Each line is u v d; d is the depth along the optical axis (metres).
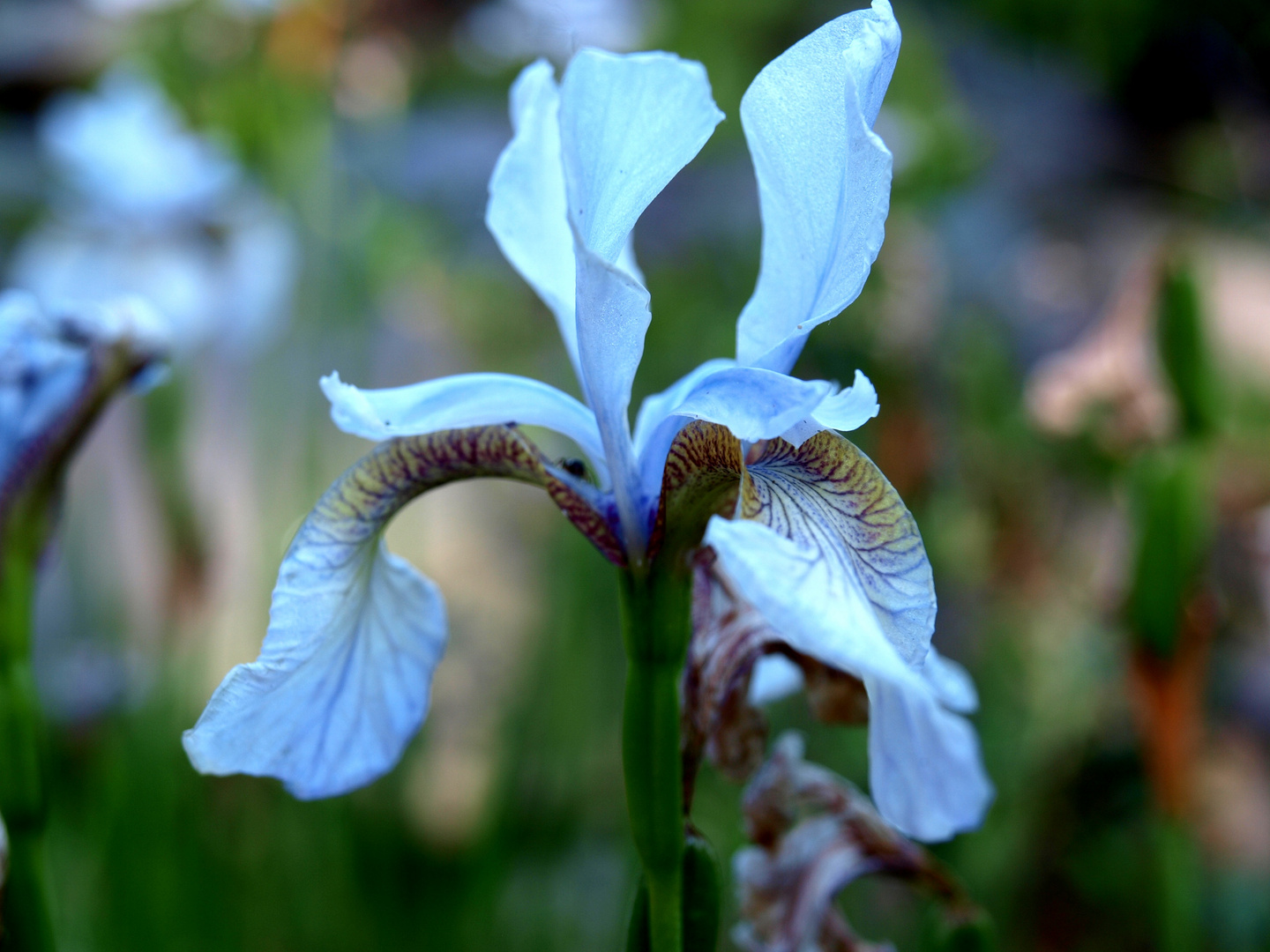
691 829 0.20
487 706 0.50
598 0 0.64
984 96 1.08
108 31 0.60
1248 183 0.94
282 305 0.51
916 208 0.52
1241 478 0.46
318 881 0.39
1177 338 0.31
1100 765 0.48
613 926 0.40
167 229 0.50
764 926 0.23
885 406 0.48
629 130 0.18
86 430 0.24
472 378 0.20
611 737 0.44
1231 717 0.56
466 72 0.85
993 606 0.49
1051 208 0.96
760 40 0.75
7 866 0.22
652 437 0.20
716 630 0.21
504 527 0.62
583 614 0.43
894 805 0.21
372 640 0.21
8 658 0.22
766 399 0.18
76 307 0.24
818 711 0.22
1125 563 0.32
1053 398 0.38
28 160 0.92
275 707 0.20
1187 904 0.33
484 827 0.39
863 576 0.18
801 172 0.19
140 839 0.37
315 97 0.52
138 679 0.42
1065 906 0.47
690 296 0.55
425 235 0.66
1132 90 1.15
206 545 0.40
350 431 0.19
